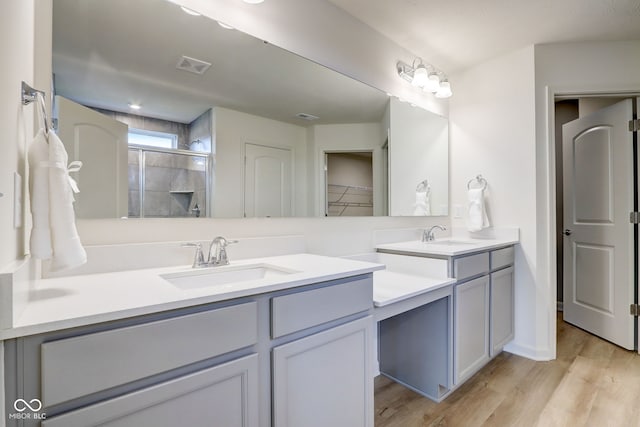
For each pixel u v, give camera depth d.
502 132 2.48
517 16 1.96
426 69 2.38
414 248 1.96
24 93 0.80
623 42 2.26
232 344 0.87
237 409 0.88
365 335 1.25
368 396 1.26
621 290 2.50
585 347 2.50
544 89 2.31
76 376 0.65
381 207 2.18
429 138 2.54
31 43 0.92
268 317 0.96
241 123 1.54
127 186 1.23
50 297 0.79
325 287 1.11
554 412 1.67
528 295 2.35
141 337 0.72
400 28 2.09
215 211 1.46
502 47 2.35
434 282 1.68
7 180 0.65
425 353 1.87
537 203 2.33
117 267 1.18
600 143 2.69
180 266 1.30
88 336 0.66
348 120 1.96
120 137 1.22
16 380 0.60
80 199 1.13
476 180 2.61
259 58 1.58
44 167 0.79
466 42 2.27
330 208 1.89
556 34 2.18
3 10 0.62
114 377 0.69
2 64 0.61
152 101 1.30
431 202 2.57
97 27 1.19
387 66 2.19
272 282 0.97
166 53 1.33
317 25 1.79
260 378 0.94
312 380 1.07
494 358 2.32
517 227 2.41
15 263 0.69
